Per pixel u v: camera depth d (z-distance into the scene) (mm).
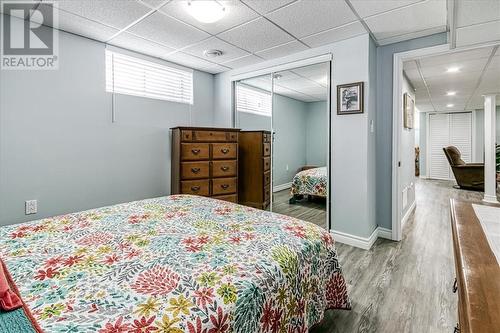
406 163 3768
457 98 5812
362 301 1805
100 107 2879
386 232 3051
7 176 2297
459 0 1644
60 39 2568
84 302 725
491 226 1043
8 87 2287
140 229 1302
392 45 2906
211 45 2979
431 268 2293
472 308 525
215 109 4195
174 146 3375
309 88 3428
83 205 2762
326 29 2564
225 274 879
